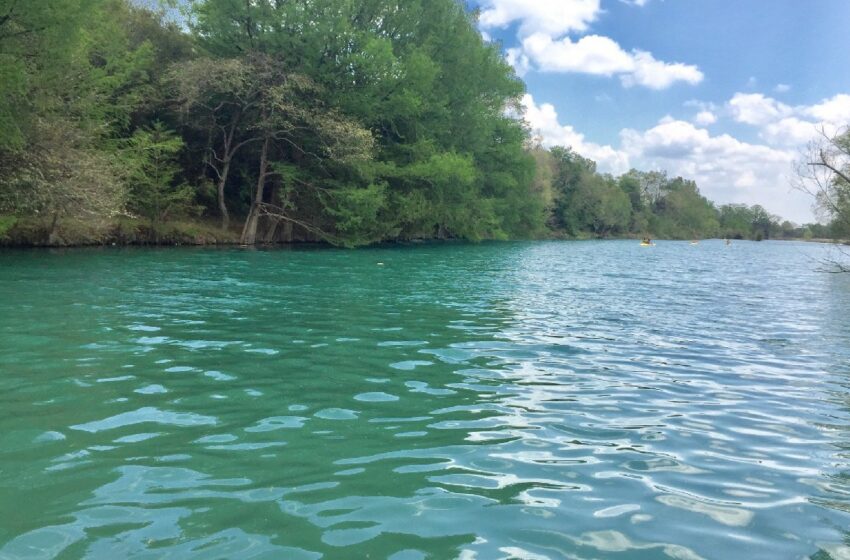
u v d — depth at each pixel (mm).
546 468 4129
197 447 4293
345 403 5441
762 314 12742
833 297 16641
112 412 4988
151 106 28672
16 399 5254
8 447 4191
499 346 8203
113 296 11500
